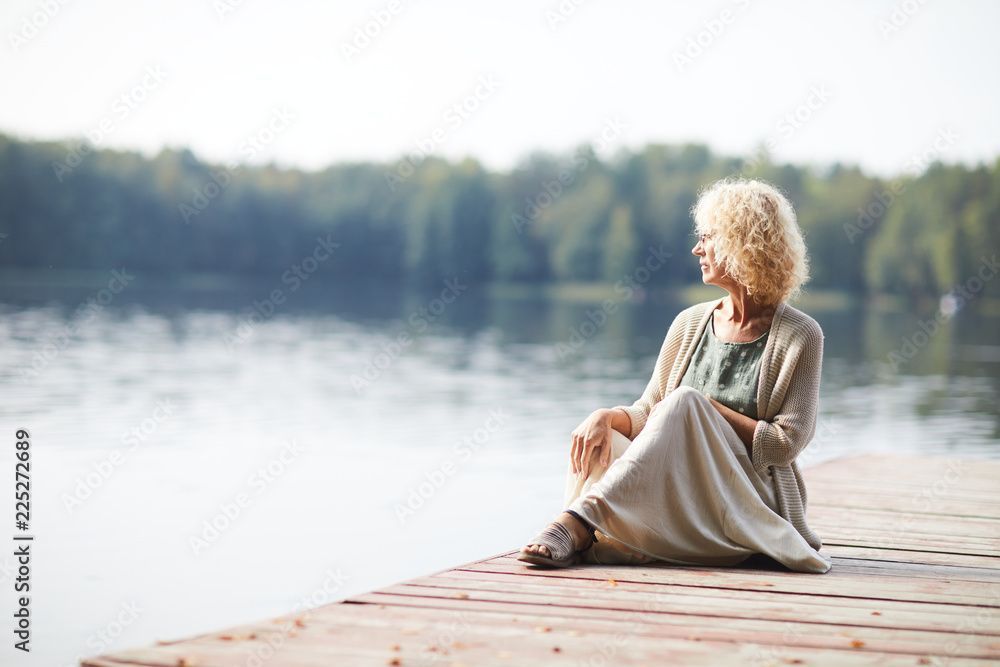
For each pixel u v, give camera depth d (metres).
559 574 3.04
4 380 14.78
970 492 5.17
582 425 3.38
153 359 19.02
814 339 3.26
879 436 11.20
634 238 57.91
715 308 3.52
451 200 61.78
